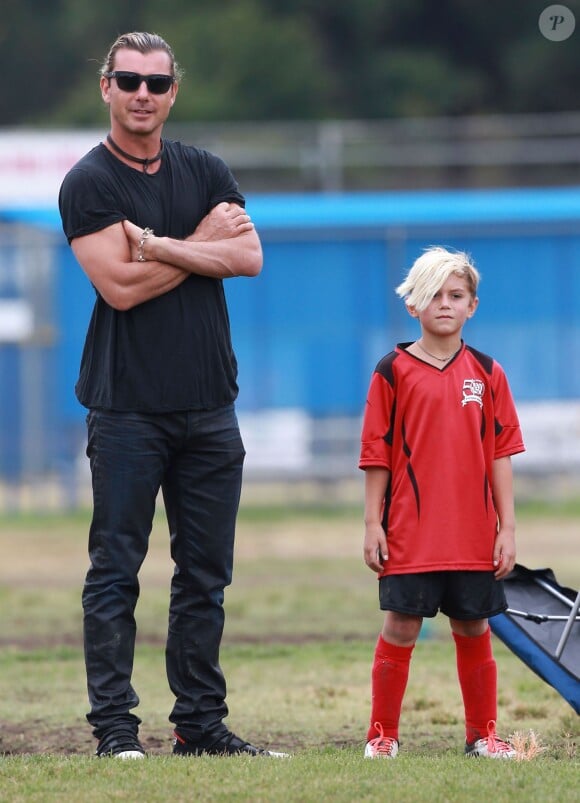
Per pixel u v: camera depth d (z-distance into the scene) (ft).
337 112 498.69
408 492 66.18
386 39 529.86
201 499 68.23
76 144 252.21
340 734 79.92
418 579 65.92
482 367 67.26
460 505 65.92
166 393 66.85
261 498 261.85
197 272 66.85
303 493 253.65
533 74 506.89
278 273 239.91
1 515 234.38
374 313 239.30
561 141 344.49
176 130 317.01
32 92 520.42
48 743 79.05
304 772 60.29
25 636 122.93
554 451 238.68
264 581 158.30
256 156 315.78
